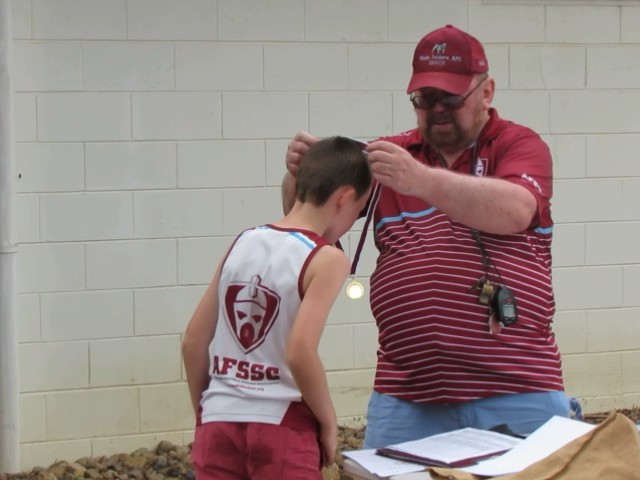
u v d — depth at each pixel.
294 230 3.77
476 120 4.19
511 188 3.88
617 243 7.59
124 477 6.57
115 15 6.70
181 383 6.96
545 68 7.41
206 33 6.86
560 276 7.52
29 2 6.56
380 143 3.83
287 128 7.02
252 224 6.99
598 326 7.59
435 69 4.12
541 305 4.12
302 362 3.55
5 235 6.47
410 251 4.18
